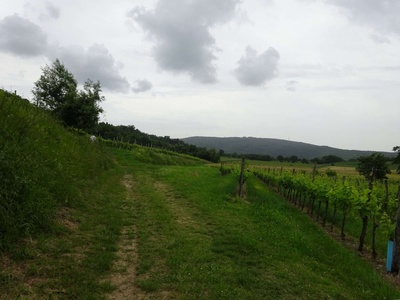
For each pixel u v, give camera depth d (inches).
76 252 251.0
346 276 283.6
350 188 446.3
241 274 247.1
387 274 317.1
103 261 241.8
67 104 1343.5
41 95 1486.2
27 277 194.2
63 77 1529.3
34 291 180.4
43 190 310.7
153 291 207.8
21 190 264.8
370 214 382.0
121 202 488.1
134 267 245.3
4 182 251.0
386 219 370.6
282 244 345.4
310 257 322.7
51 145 478.3
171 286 217.0
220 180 1021.8
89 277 212.2
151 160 1659.7
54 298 178.1
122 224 363.3
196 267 253.0
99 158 854.5
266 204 612.7
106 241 293.1
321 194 555.5
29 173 295.7
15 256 211.9
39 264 213.2
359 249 401.7
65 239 272.7
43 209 284.4
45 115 613.6
